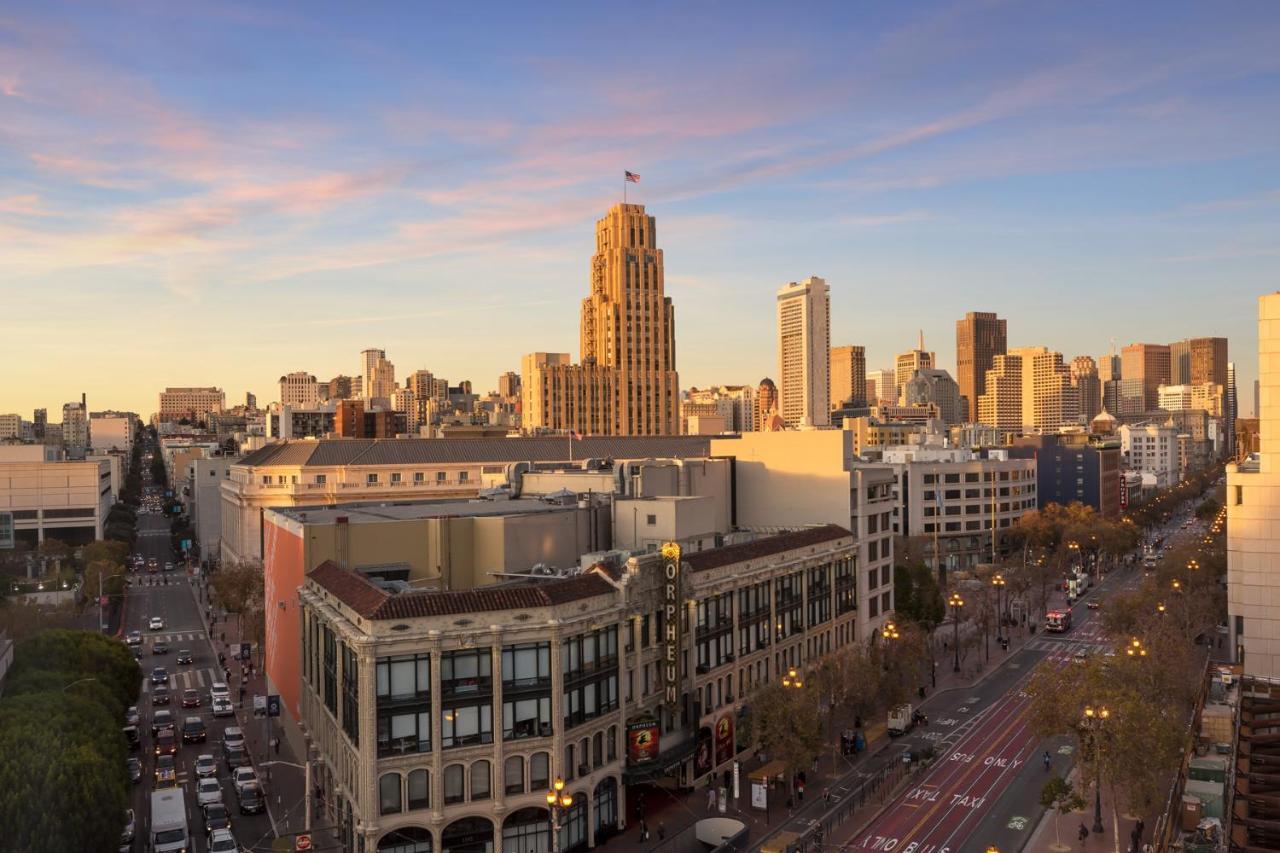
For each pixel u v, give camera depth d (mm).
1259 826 67750
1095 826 76500
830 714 97188
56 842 58781
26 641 98375
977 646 138000
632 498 101062
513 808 67750
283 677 101000
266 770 89812
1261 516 109062
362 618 66375
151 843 69938
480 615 68000
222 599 147500
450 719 66625
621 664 76500
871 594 124062
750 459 129500
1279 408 108812
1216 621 137500
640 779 76688
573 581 75125
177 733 103125
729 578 91500
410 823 65000
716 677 89625
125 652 101438
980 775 90000
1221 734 92750
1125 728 71562
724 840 70688
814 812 80750
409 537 89312
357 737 66625
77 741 69250
